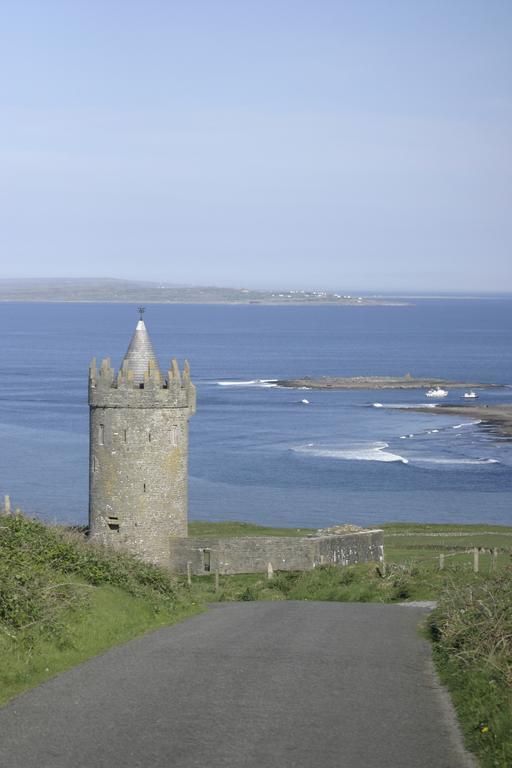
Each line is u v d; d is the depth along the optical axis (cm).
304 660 2561
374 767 1761
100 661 2495
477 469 11900
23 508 9219
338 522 9138
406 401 18938
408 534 7700
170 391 5738
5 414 17012
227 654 2606
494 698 2130
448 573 4684
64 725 1941
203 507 9819
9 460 12362
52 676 2327
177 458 5797
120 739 1864
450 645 2677
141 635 2895
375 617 3375
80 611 2923
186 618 3328
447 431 14938
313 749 1839
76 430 15188
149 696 2155
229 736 1897
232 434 14862
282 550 5588
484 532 7862
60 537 3822
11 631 2552
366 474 11631
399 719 2045
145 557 5712
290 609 3625
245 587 4938
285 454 13038
